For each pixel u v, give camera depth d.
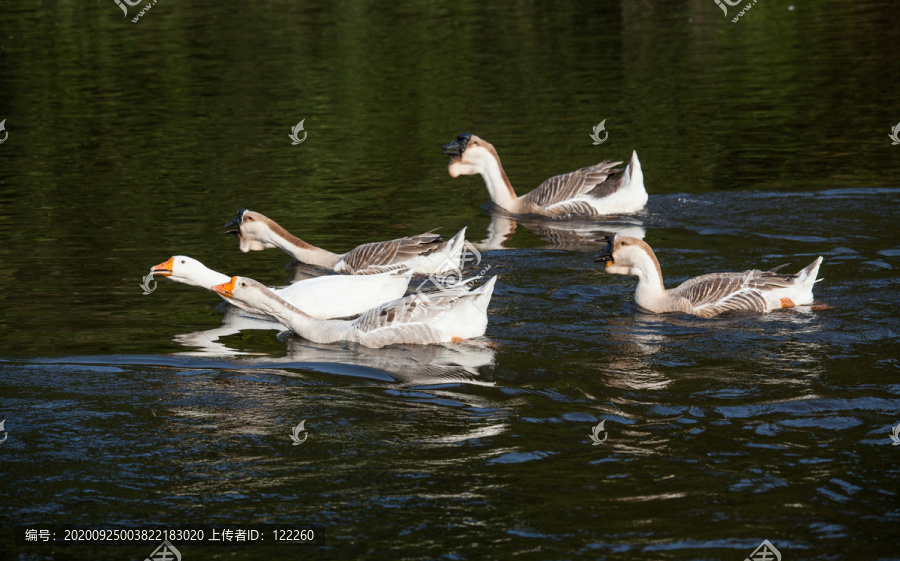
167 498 7.68
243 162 19.97
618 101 24.30
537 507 7.34
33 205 17.05
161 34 33.66
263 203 17.20
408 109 24.11
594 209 16.48
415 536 7.03
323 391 9.59
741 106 23.52
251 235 14.23
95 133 22.39
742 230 15.15
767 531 6.89
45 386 9.76
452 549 6.84
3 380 9.90
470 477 7.82
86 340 11.03
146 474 8.05
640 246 11.73
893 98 23.33
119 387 9.75
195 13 37.56
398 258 13.55
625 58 28.95
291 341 11.12
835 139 20.41
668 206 16.77
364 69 28.34
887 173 17.92
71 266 13.82
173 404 9.34
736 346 10.37
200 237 15.29
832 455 7.94
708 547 6.72
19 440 8.64
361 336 10.87
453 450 8.29
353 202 17.38
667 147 20.50
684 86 25.56
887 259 13.34
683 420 8.66
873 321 10.96
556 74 27.30
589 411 8.91
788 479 7.59
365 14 36.69
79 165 19.84
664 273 13.16
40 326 11.47
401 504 7.47
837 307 11.48
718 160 19.45
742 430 8.44
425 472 7.93
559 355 10.29
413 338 10.80
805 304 11.59
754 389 9.26
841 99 23.58
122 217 16.33
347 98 25.27
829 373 9.56
